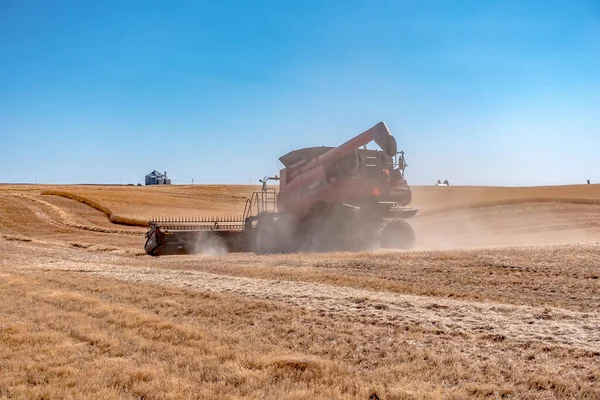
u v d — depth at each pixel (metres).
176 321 10.06
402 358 7.53
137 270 18.44
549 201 57.22
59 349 8.17
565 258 15.77
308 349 8.05
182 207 67.25
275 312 10.49
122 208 60.50
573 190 77.56
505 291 12.20
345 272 15.74
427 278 14.17
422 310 10.38
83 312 10.95
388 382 6.64
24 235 41.94
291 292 12.62
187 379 6.79
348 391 6.33
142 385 6.57
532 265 14.91
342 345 8.16
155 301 12.01
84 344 8.50
